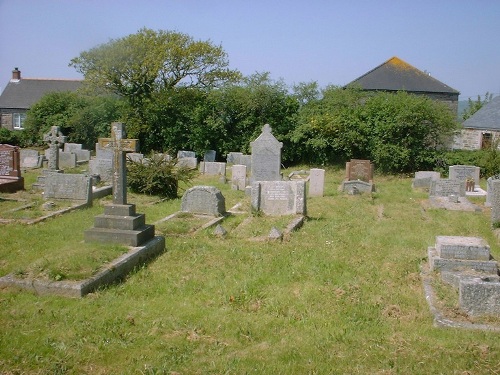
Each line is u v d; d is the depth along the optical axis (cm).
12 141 4041
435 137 2994
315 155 3303
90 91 3459
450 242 958
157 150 3559
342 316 728
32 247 1052
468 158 2880
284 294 812
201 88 3553
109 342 621
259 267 959
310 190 2056
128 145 1030
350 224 1440
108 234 1002
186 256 1025
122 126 1032
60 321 680
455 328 688
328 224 1429
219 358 588
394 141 2983
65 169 2622
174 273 912
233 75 3525
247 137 3447
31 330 648
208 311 732
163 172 1875
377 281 895
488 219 1570
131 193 1897
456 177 2370
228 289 832
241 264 974
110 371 556
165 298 789
